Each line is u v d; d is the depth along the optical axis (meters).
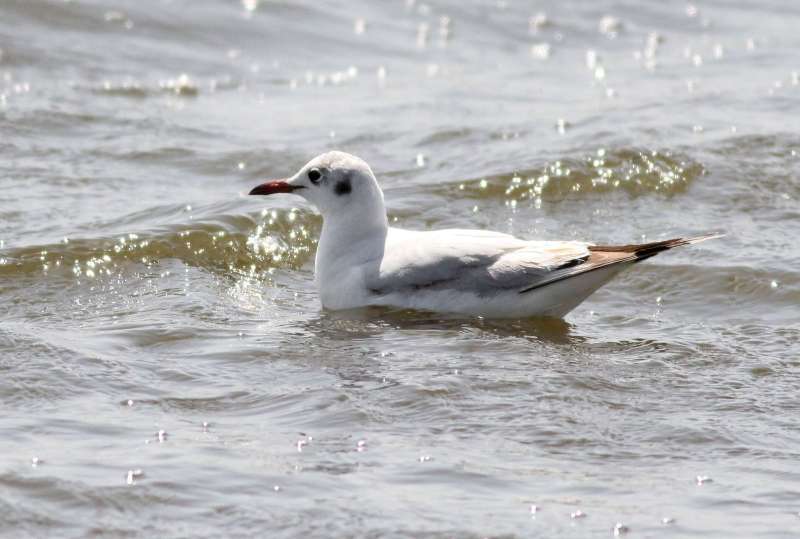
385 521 8.54
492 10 29.44
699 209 16.92
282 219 15.94
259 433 9.92
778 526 8.56
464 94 23.19
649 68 25.44
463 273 12.76
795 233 15.84
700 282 14.16
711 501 8.93
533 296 12.56
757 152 18.72
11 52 23.03
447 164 18.53
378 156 19.08
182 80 23.17
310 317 13.03
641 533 8.45
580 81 24.34
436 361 11.62
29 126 19.67
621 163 18.08
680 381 11.30
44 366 11.18
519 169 17.73
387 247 13.27
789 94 22.58
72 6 25.12
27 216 15.90
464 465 9.42
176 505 8.70
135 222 15.75
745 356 12.02
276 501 8.79
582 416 10.45
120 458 9.35
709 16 29.97
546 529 8.48
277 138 20.05
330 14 27.78
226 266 14.88
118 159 18.59
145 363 11.46
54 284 13.91
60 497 8.72
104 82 22.45
